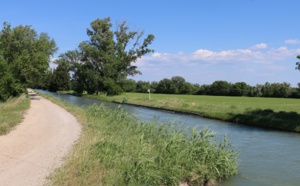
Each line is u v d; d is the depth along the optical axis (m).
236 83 102.62
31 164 8.77
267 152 13.88
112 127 15.52
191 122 25.20
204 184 9.45
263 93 96.12
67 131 14.80
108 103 49.59
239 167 11.33
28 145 11.34
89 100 55.56
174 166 8.94
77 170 7.88
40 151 10.39
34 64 42.81
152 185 8.12
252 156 13.08
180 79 120.75
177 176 8.75
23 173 7.93
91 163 8.35
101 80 70.12
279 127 21.59
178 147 10.28
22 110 24.69
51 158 9.45
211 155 10.45
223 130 20.94
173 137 10.66
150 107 41.28
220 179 9.94
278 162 12.09
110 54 71.81
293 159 12.57
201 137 11.64
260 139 17.38
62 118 20.44
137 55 71.94
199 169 9.58
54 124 17.34
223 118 27.12
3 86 33.28
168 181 8.54
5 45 42.00
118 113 20.08
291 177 10.23
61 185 7.05
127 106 44.56
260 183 9.64
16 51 43.12
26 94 45.97
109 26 71.94
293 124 21.08
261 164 11.77
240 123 25.11
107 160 8.76
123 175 8.02
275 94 92.81
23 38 43.66
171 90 118.38
